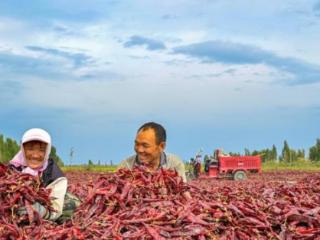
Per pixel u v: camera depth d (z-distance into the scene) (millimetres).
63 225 2396
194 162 16062
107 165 21797
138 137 3000
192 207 2490
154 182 2707
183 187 2736
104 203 2557
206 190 2982
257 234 2410
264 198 2918
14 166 2766
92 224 2340
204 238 2295
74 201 2828
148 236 2256
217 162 16562
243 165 16469
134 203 2564
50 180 2734
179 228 2332
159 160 3078
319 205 2836
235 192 3051
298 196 3143
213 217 2461
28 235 2330
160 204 2527
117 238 2213
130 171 2742
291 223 2516
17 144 18125
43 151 2725
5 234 2334
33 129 2736
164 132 3033
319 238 2387
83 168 20359
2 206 2484
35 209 2512
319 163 26828
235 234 2379
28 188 2541
